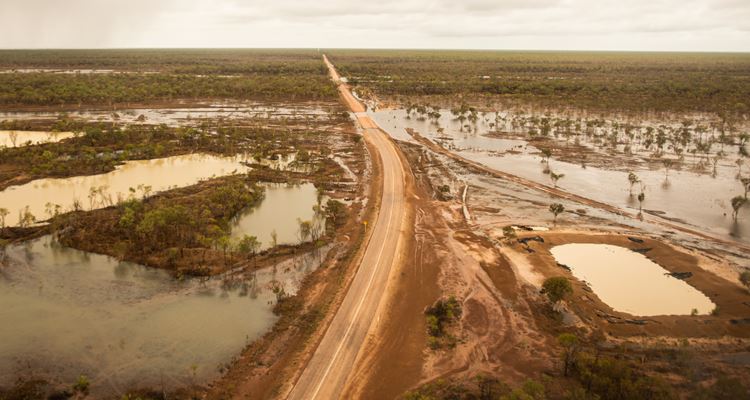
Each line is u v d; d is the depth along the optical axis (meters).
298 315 61.25
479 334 58.03
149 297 64.12
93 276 68.56
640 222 96.06
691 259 77.19
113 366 51.09
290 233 87.44
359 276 71.62
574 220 96.44
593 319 61.12
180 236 80.44
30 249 75.19
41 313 59.59
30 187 103.75
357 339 56.84
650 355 53.78
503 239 85.94
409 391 48.19
